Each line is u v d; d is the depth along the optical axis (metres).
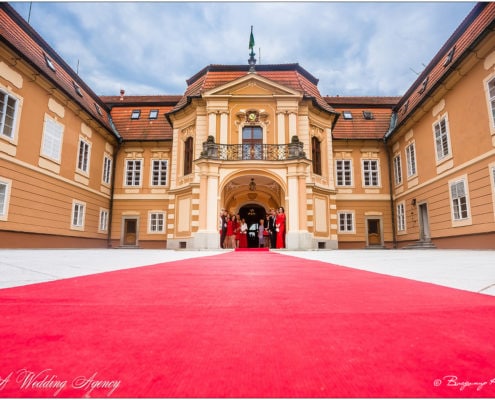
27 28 15.80
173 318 1.71
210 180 15.63
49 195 16.02
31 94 14.76
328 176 19.50
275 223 16.84
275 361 1.12
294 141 16.31
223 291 2.59
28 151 14.56
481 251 11.07
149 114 25.02
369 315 1.78
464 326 1.55
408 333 1.44
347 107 25.03
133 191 23.45
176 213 18.98
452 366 1.08
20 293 2.46
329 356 1.17
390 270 4.49
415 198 19.12
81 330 1.48
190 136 19.08
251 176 16.86
